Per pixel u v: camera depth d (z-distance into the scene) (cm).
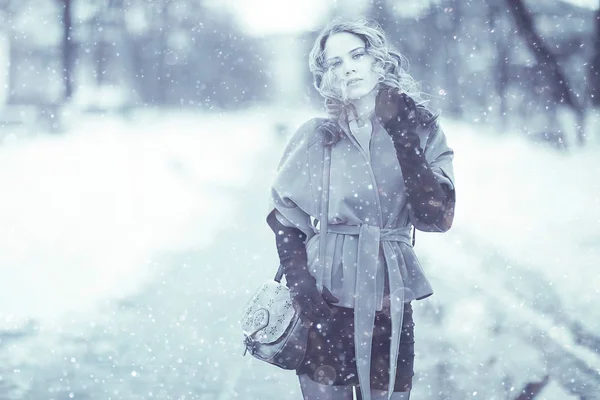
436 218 415
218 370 681
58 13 4825
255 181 2280
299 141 434
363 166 422
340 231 425
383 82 426
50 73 5025
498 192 1981
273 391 631
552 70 1555
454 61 3941
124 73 6116
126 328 810
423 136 423
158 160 2886
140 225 1519
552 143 3044
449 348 749
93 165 2678
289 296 423
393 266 420
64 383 644
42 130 4306
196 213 1688
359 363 410
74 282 1034
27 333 793
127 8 5378
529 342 766
